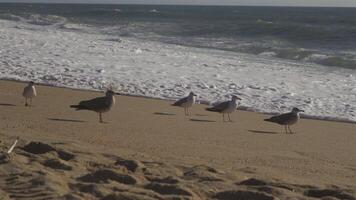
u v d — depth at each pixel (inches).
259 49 1163.9
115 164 272.5
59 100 525.0
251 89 620.7
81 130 387.2
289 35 1553.9
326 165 320.5
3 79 641.0
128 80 651.5
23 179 236.2
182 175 263.4
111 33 1596.9
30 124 399.9
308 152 358.3
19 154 284.0
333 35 1497.3
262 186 244.4
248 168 294.7
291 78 712.4
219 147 357.1
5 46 940.0
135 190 224.8
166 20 2497.5
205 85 634.2
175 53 968.9
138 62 807.1
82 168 264.7
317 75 751.1
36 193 216.5
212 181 251.9
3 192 218.5
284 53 1080.2
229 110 473.7
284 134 422.3
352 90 629.0
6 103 496.1
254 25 1749.5
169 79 666.2
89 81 637.3
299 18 2760.8
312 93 607.8
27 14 2842.0
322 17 2920.8
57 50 917.2
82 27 1862.7
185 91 600.7
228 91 606.2
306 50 1130.7
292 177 279.3
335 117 496.7
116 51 945.5
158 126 424.5
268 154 344.2
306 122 478.9
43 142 317.1
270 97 581.9
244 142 381.4
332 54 1073.5
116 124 421.7
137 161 275.4
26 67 719.7
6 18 2341.3
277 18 2778.1
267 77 714.2
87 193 218.8
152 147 341.7
